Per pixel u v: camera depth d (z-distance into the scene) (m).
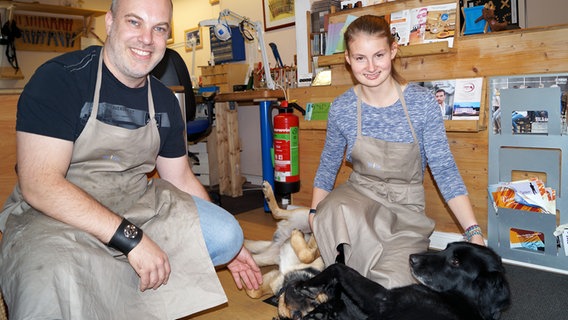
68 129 1.28
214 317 1.89
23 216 1.30
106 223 1.24
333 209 1.68
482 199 2.50
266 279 2.06
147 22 1.32
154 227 1.42
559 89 2.18
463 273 1.40
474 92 2.42
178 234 1.44
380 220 1.71
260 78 4.14
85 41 6.26
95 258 1.22
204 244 1.45
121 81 1.40
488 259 1.40
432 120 1.74
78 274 1.17
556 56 2.22
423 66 2.66
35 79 1.27
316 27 3.34
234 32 4.73
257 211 3.62
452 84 2.49
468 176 2.54
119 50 1.33
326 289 1.63
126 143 1.39
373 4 2.89
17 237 1.22
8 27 5.44
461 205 1.66
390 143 1.77
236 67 4.46
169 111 1.58
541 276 2.23
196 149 4.66
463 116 2.42
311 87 3.12
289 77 3.91
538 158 2.28
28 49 5.75
